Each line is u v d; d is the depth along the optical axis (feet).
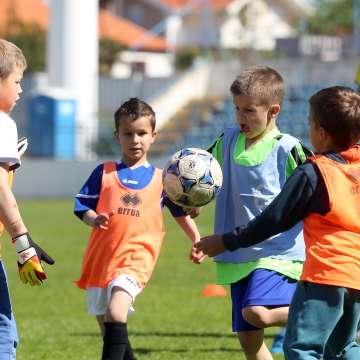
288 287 60.08
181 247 173.58
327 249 50.31
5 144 50.11
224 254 61.36
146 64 557.74
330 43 445.78
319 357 50.11
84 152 309.63
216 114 356.38
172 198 62.18
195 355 79.51
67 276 138.72
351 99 51.57
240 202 62.13
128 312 65.16
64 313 107.96
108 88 403.13
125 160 68.44
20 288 128.16
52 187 300.61
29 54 473.26
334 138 51.67
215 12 521.24
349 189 50.85
